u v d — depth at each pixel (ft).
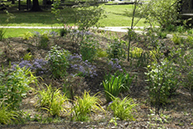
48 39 33.65
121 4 130.21
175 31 45.24
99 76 22.39
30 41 32.45
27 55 25.49
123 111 14.55
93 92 19.53
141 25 61.93
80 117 14.16
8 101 14.32
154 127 13.00
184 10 57.88
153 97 17.94
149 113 15.56
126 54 30.78
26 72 20.35
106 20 72.33
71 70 23.02
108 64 24.84
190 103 17.33
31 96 17.49
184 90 19.84
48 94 16.20
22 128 12.28
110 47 27.81
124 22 68.08
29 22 65.62
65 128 12.65
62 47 30.63
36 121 13.67
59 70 21.61
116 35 43.62
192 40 30.89
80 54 25.86
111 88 17.56
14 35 39.86
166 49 31.63
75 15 32.55
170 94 18.86
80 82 20.61
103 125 13.23
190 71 19.16
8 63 24.09
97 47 30.76
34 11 111.04
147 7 29.22
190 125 13.39
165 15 38.37
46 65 23.43
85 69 22.99
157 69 17.35
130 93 19.33
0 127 12.28
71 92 17.76
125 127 12.98
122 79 19.31
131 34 28.94
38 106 15.76
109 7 119.75
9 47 28.19
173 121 13.99
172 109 16.31
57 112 14.80
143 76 22.71
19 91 15.96
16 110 14.44
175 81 18.58
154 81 17.51
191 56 21.79
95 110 16.06
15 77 14.66
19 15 88.89
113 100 16.02
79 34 33.86
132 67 25.53
